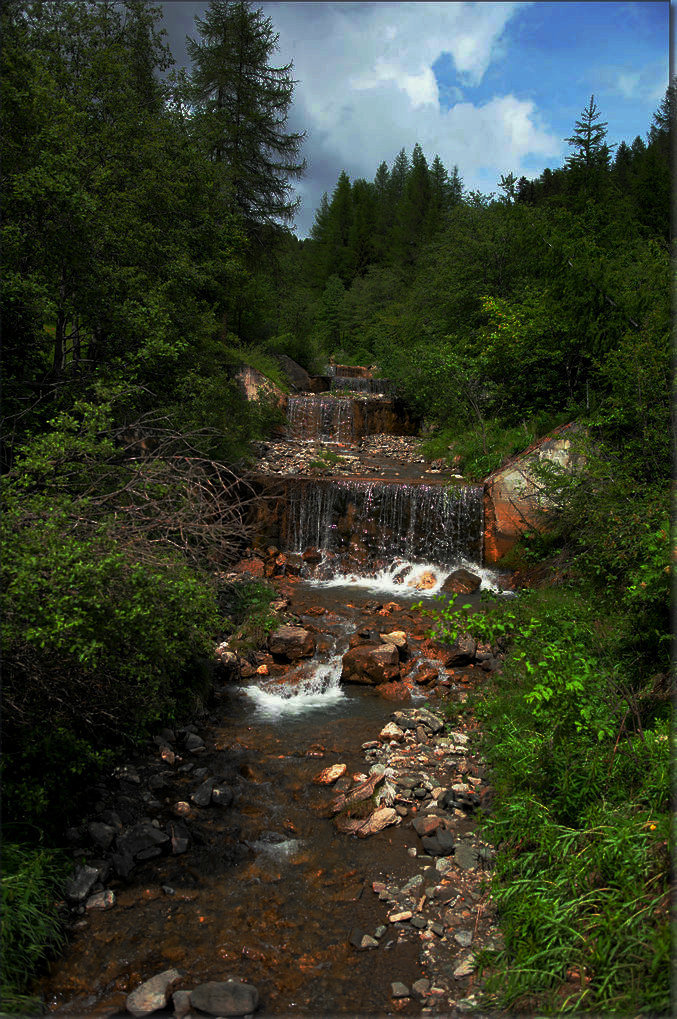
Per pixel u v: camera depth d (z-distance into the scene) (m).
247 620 8.82
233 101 22.73
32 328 7.82
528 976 3.13
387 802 5.03
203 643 5.45
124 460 6.94
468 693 6.95
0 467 6.55
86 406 5.61
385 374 25.70
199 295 13.73
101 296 8.50
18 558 3.74
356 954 3.57
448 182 65.00
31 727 4.36
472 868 4.21
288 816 4.95
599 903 3.31
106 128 9.65
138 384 9.10
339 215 71.19
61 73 9.61
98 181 8.34
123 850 4.38
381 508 12.39
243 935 3.72
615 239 13.88
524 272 16.44
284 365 25.91
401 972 3.43
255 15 21.98
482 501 11.52
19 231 6.98
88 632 3.94
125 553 4.54
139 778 5.34
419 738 6.10
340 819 4.88
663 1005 2.65
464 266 20.09
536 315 12.29
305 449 17.59
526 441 12.84
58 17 10.66
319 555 12.32
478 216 20.12
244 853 4.49
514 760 4.93
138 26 12.73
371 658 7.60
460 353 17.44
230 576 9.93
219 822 4.85
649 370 8.12
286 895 4.07
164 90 12.54
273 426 18.86
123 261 9.62
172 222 12.05
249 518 12.51
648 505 6.81
